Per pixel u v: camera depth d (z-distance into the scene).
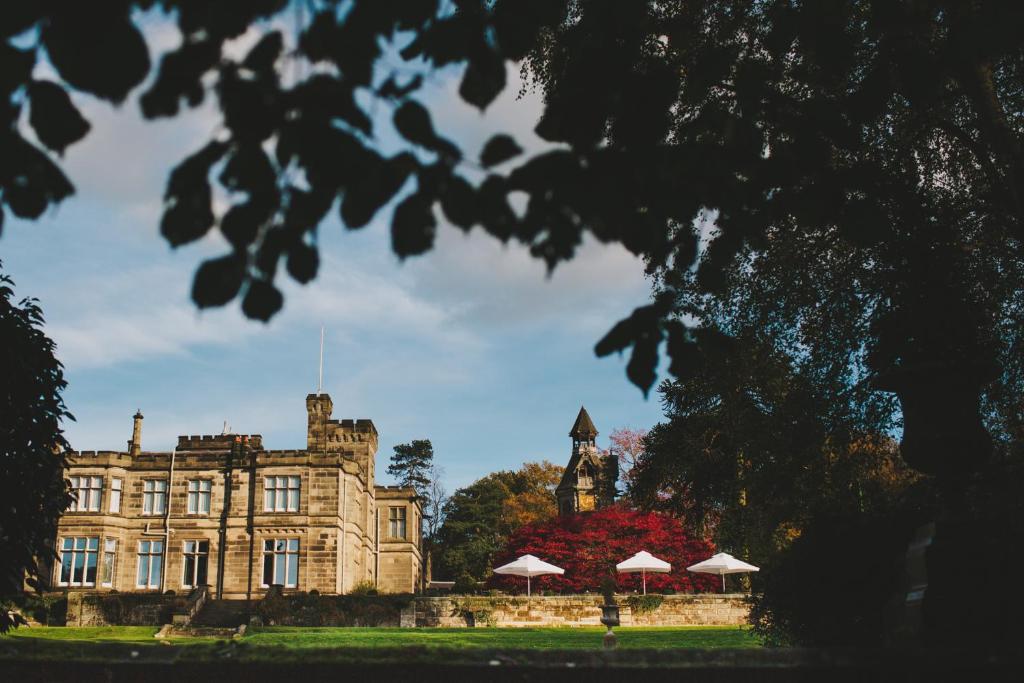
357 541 47.47
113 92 2.65
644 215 3.81
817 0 5.49
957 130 10.98
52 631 27.92
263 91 2.78
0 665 3.78
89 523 42.56
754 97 4.93
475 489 75.94
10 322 13.73
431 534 83.75
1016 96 11.25
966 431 7.40
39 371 14.08
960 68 5.42
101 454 43.69
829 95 8.05
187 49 2.69
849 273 11.73
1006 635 6.35
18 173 2.94
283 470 43.56
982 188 12.12
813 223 4.80
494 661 3.72
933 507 8.61
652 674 3.67
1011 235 11.41
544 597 33.06
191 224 2.93
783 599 9.39
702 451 15.00
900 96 10.97
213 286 3.02
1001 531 6.84
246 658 3.77
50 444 14.30
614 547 40.75
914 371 7.62
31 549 13.79
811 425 11.77
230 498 43.47
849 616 8.66
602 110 3.70
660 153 3.76
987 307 11.45
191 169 2.86
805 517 11.90
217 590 41.97
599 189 3.35
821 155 4.73
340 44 2.96
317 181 2.91
